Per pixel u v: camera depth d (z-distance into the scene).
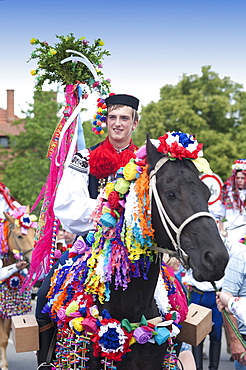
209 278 2.60
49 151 4.07
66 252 3.81
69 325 3.24
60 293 3.38
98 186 3.53
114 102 3.55
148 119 28.78
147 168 2.94
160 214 2.81
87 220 3.29
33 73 3.95
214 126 29.08
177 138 2.92
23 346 3.44
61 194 3.37
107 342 3.00
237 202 7.21
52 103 23.98
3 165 25.64
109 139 3.62
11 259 6.61
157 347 3.18
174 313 3.33
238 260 3.99
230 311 3.58
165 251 2.88
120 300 3.12
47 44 3.90
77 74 3.91
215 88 29.66
